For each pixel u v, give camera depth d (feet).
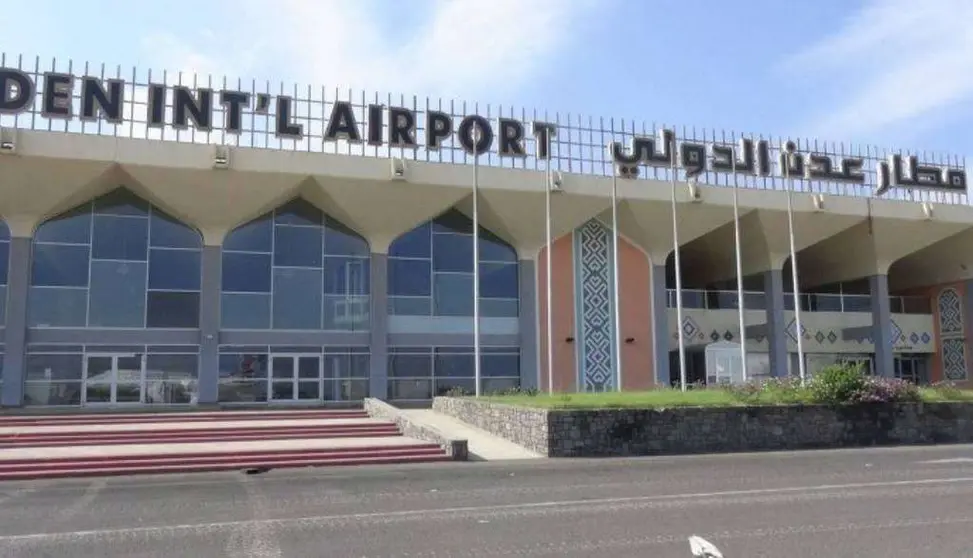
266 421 82.17
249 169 99.96
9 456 56.18
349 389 109.29
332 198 106.42
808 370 139.44
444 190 109.09
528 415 66.18
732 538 29.27
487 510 35.96
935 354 151.33
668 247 126.41
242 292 106.22
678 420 66.23
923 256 151.74
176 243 104.83
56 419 82.02
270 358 106.63
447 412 88.74
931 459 57.36
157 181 98.63
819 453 64.13
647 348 123.44
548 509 36.01
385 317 110.93
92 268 101.19
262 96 103.76
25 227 98.48
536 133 115.24
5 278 97.81
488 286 117.91
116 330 100.83
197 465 55.93
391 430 76.59
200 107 99.96
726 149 122.72
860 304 143.23
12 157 92.27
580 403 68.85
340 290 110.42
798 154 126.41
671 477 47.88
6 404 95.50
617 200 117.19
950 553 26.71
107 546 29.19
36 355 98.37
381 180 105.50
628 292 123.95
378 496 40.96
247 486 45.80
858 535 29.63
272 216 108.58
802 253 149.07
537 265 119.55
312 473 52.65
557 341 118.83
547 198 104.99
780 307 133.28
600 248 123.13
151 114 98.63
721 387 86.48
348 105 105.70
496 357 116.78
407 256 114.32
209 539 30.17
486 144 111.34
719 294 134.92
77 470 53.62
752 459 59.36
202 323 103.45
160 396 101.81
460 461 59.88
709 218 123.95
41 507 38.86
